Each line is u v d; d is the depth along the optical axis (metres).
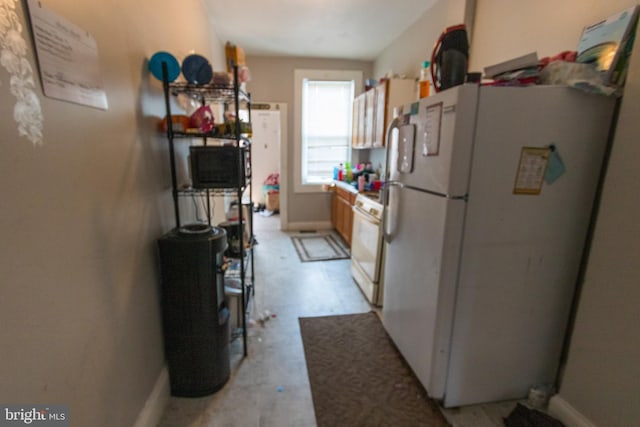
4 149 0.67
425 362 1.59
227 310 1.75
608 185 1.28
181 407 1.57
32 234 0.75
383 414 1.55
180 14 2.07
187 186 1.82
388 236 2.02
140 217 1.37
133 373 1.28
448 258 1.40
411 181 1.70
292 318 2.41
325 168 4.87
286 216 4.92
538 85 1.33
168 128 1.58
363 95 3.96
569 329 1.56
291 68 4.45
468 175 1.33
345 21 3.16
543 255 1.46
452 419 1.53
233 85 1.68
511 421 1.49
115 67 1.17
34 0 0.76
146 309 1.41
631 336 1.20
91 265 0.99
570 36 1.53
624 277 1.22
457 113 1.28
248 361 1.91
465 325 1.48
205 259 1.51
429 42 2.87
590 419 1.36
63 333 0.86
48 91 0.81
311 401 1.62
